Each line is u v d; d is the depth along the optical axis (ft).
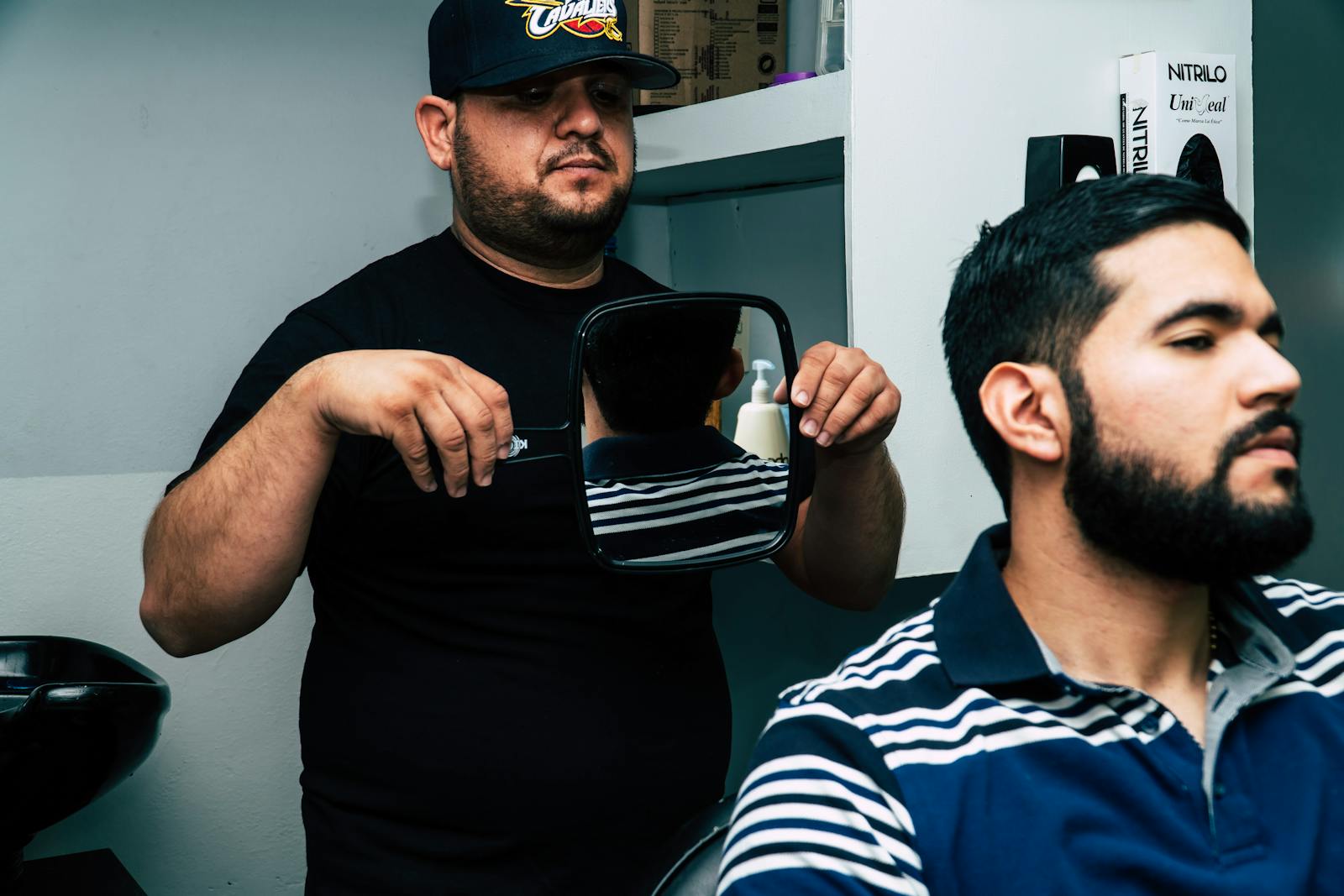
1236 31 5.12
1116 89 4.85
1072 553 2.47
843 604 4.62
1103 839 2.28
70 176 5.22
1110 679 2.50
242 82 5.55
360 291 4.16
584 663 3.93
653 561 3.62
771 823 2.29
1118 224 2.39
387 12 5.90
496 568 3.89
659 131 5.59
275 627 5.71
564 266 4.31
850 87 4.34
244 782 5.67
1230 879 2.27
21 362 5.18
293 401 3.38
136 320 5.40
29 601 5.22
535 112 4.05
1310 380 7.15
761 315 4.16
